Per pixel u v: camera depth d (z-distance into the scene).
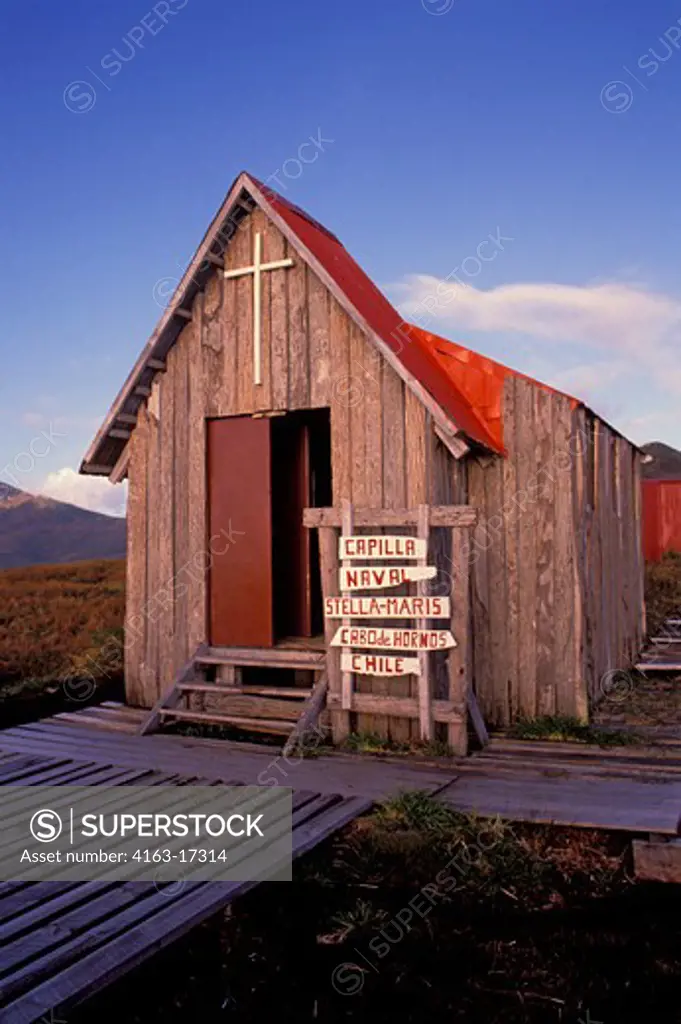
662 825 6.51
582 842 6.59
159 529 11.68
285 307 10.78
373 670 9.55
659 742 9.46
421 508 9.39
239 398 11.11
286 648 11.02
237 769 8.64
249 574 11.24
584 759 8.78
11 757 9.24
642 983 4.69
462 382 11.41
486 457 10.87
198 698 10.96
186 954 5.07
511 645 10.62
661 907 5.55
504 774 8.25
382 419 10.08
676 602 22.80
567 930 5.27
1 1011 4.22
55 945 4.87
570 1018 4.39
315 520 9.91
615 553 13.36
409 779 8.11
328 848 6.58
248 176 10.67
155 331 11.30
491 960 4.95
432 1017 4.43
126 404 11.70
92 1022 4.40
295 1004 4.57
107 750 9.51
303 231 11.10
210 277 11.34
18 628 20.97
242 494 11.27
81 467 12.05
